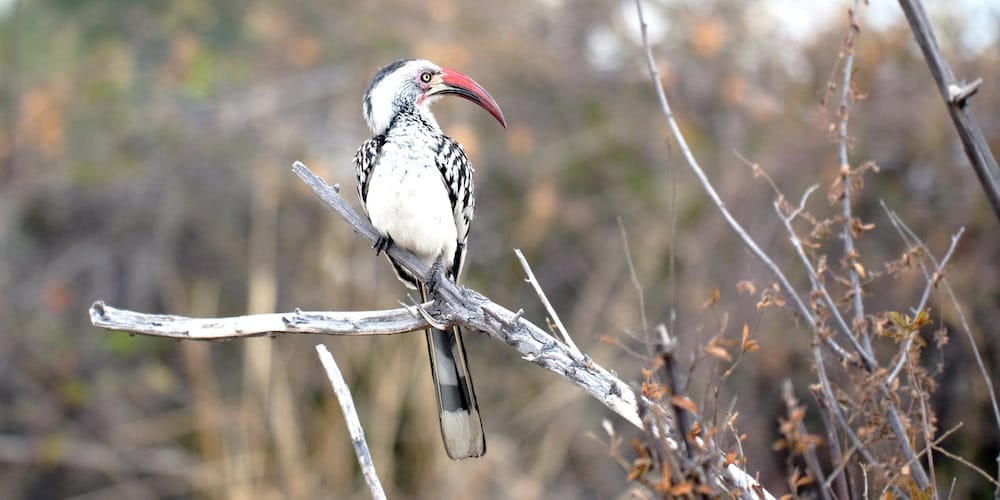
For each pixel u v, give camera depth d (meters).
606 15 14.84
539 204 13.28
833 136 5.25
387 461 11.50
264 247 13.59
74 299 14.15
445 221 6.72
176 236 14.54
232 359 13.53
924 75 11.43
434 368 6.12
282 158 13.98
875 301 9.42
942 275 4.91
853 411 5.03
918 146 10.94
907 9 4.72
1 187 14.58
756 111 12.59
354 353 12.11
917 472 4.66
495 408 12.19
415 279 7.02
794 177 11.49
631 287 12.16
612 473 11.62
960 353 9.29
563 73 14.55
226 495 11.68
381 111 7.33
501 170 14.21
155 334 5.65
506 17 14.96
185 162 14.74
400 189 6.57
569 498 11.62
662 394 4.18
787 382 4.12
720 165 12.77
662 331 4.07
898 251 10.53
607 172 14.16
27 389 13.45
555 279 13.49
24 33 15.87
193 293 14.12
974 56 11.41
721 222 11.52
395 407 11.55
